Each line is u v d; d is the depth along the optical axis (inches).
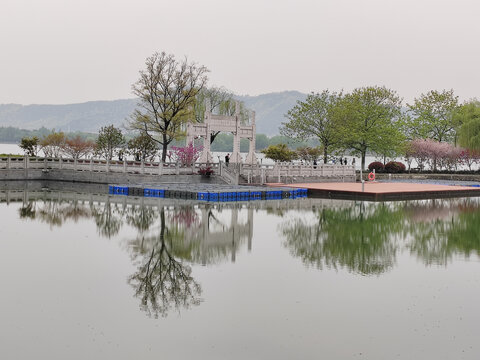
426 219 1304.1
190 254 881.5
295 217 1301.7
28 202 1523.1
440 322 581.0
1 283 702.5
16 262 810.8
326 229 1134.4
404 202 1701.5
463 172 3097.9
